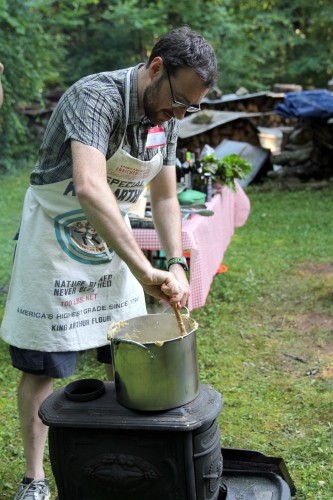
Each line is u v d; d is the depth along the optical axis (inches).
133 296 96.5
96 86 79.5
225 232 204.5
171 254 93.7
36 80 455.8
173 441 75.7
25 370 92.1
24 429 95.2
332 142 386.6
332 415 127.5
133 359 74.4
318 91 383.6
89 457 78.4
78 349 92.0
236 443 117.8
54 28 561.0
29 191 91.7
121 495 79.0
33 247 89.7
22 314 91.0
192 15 605.9
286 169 400.2
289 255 249.1
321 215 316.5
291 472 108.0
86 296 92.2
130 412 76.8
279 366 153.1
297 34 699.4
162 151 93.4
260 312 189.5
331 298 198.8
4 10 423.5
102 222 74.6
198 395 79.5
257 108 459.5
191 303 154.3
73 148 77.5
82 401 79.4
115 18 583.2
